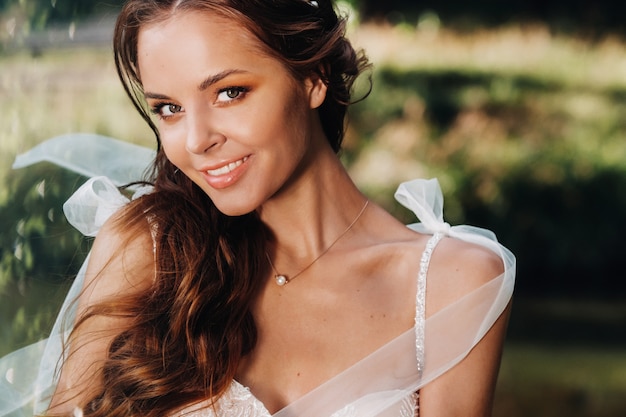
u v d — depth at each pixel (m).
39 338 2.93
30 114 3.38
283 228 2.25
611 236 9.20
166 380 2.05
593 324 8.36
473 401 2.19
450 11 10.14
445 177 9.24
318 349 2.17
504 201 9.25
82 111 4.32
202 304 2.11
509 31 10.01
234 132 1.94
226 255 2.16
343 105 2.26
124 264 2.19
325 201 2.28
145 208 2.22
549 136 9.39
